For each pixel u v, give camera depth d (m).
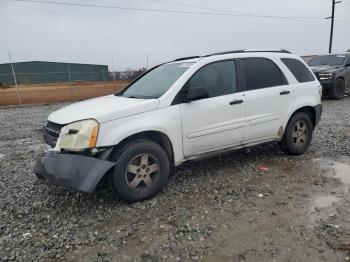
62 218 4.01
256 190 4.62
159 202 4.35
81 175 3.86
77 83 39.69
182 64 5.26
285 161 5.88
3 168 6.14
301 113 6.03
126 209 4.17
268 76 5.62
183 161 4.79
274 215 3.90
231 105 5.04
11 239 3.58
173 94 4.61
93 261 3.16
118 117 4.17
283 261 3.04
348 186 4.70
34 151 7.41
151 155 4.37
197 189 4.72
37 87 37.81
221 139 5.03
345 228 3.54
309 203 4.19
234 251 3.23
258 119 5.39
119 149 4.20
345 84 15.25
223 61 5.20
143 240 3.47
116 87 29.09
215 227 3.67
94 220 3.93
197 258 3.14
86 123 4.04
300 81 6.02
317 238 3.38
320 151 6.45
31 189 4.97
